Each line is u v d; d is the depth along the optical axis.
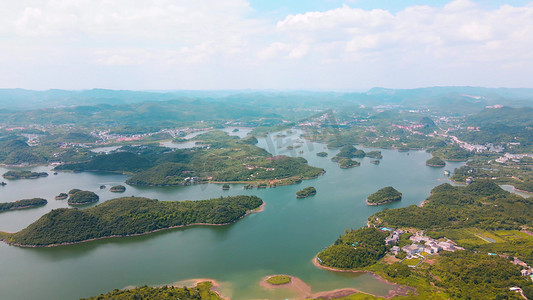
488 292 179.75
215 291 194.62
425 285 194.38
